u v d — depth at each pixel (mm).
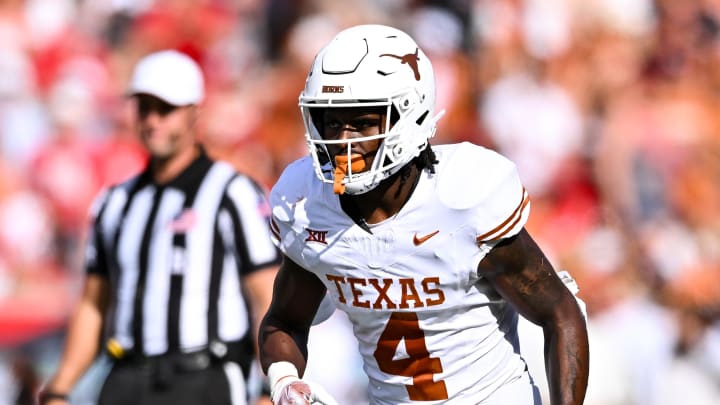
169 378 17188
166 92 17453
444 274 11617
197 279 17344
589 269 26766
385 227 11570
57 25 33250
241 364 17438
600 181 30844
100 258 18125
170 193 17578
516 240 11617
